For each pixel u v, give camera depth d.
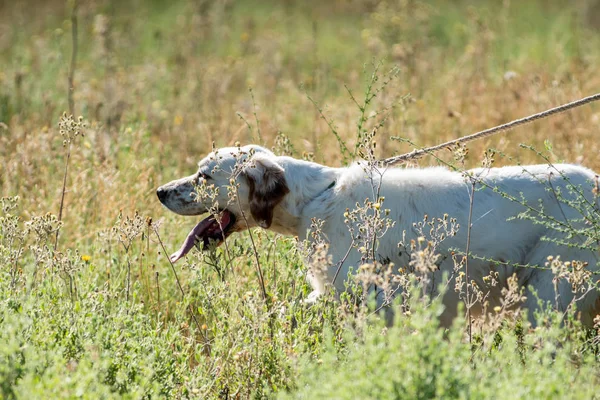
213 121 17.55
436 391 6.54
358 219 9.64
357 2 33.62
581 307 9.00
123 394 7.16
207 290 9.06
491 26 26.02
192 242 10.09
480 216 9.47
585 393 6.73
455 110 17.39
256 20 32.75
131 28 27.38
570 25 27.20
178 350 8.73
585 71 19.06
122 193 12.98
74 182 12.80
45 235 9.37
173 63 23.92
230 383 8.30
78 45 26.56
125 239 9.89
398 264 9.63
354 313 8.15
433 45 25.03
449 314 9.68
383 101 15.44
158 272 10.40
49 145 14.56
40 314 8.22
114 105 17.81
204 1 26.83
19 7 32.34
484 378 6.71
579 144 14.09
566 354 7.02
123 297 10.34
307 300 9.27
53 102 19.20
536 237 9.40
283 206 9.98
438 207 9.59
